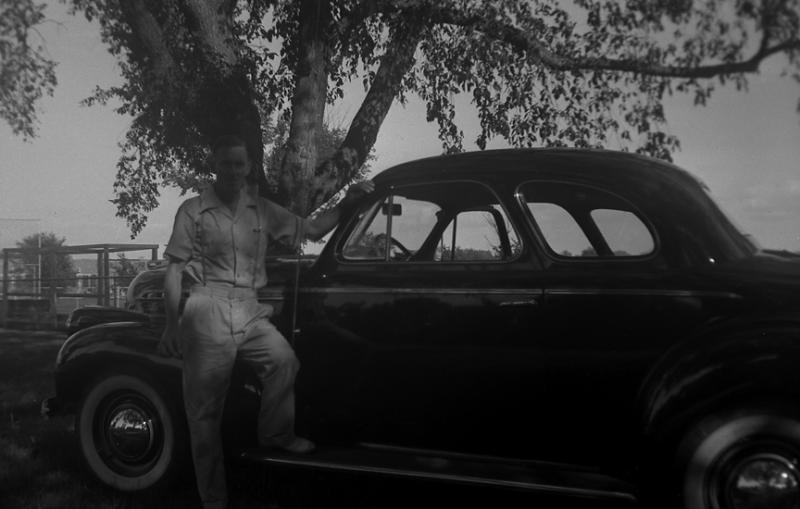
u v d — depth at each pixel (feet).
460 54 19.70
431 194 11.89
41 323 46.16
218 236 11.40
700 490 9.39
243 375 12.38
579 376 10.32
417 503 12.22
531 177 11.16
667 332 9.87
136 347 12.66
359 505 12.08
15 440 15.84
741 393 9.08
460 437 11.13
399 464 10.90
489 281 10.95
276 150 32.89
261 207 11.96
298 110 21.13
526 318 10.62
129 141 26.08
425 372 11.23
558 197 10.97
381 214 12.19
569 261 10.70
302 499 12.35
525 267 10.89
